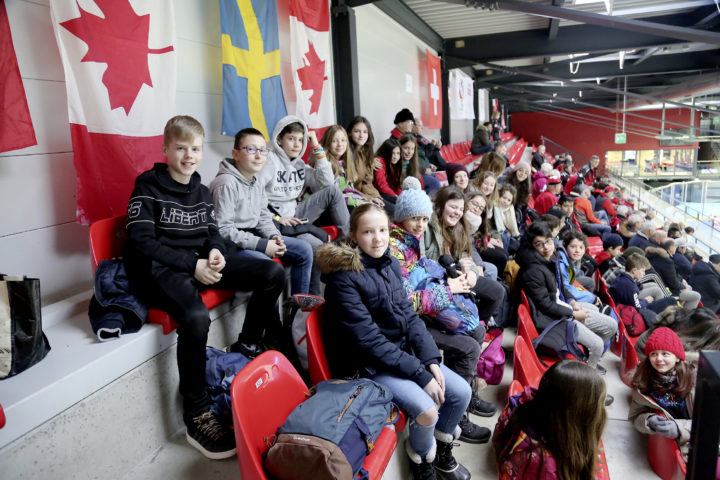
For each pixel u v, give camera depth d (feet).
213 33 11.22
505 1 18.86
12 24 6.66
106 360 5.16
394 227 7.77
